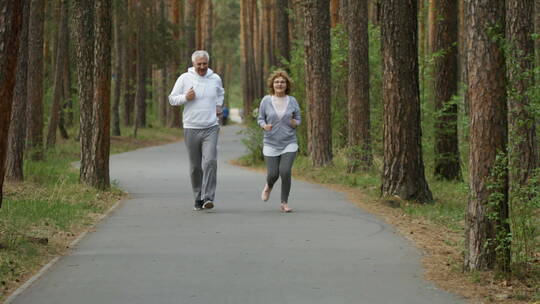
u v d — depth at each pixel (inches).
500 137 305.6
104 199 578.9
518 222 329.4
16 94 678.5
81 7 634.2
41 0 978.1
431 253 368.5
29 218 454.6
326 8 915.4
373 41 1069.1
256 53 2768.2
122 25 1760.6
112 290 285.7
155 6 1948.8
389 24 585.0
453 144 769.6
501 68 303.1
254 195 623.5
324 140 911.7
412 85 587.8
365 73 857.5
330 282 301.3
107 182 634.2
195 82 513.7
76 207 517.0
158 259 346.9
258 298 274.4
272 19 2201.0
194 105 512.4
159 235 415.2
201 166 523.2
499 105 304.2
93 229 438.3
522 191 322.7
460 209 535.2
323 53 912.3
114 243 390.0
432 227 465.1
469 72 307.0
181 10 2263.8
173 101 512.1
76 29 636.7
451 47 757.3
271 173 515.8
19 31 325.4
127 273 316.2
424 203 581.9
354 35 858.8
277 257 352.2
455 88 765.9
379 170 847.7
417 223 480.7
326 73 913.5
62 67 1177.4
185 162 1058.1
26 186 634.2
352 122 855.1
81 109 636.7
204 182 513.3
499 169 303.0
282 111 509.7
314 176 827.4
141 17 1775.3
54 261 340.5
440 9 759.1
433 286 295.7
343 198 609.6
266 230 433.1
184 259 346.9
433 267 333.1
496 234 309.4
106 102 628.1
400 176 587.2
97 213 508.1
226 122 3203.7
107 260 344.2
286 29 1315.2
